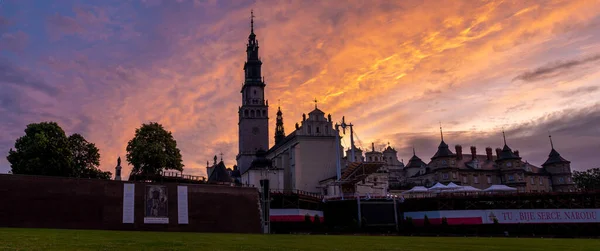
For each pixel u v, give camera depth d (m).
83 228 62.25
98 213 63.91
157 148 85.12
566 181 151.75
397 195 104.25
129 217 66.06
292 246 34.78
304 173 120.44
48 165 76.94
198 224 71.81
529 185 148.12
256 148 166.75
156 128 90.00
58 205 61.44
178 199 71.19
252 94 172.50
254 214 78.00
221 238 44.72
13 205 58.47
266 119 169.88
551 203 91.00
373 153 154.88
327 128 125.44
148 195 68.62
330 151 124.00
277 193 86.06
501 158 146.50
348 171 102.00
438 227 90.81
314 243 39.16
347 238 51.41
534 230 88.44
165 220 69.00
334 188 110.25
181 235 49.66
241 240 41.84
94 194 64.44
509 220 89.38
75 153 86.94
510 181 142.75
